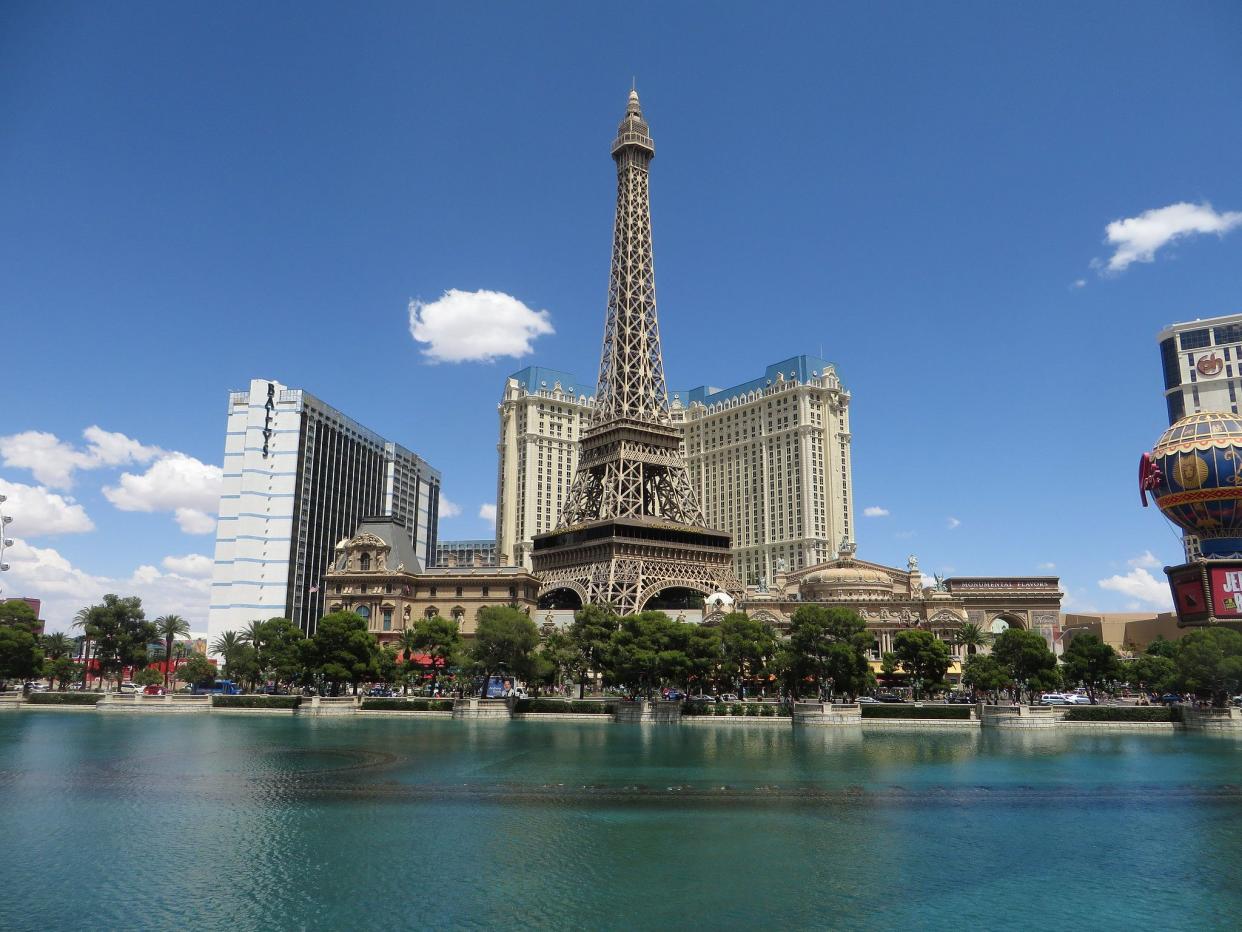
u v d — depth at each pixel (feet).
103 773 299.38
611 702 515.09
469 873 184.75
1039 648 531.50
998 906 168.25
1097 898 172.96
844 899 171.12
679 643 530.68
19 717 526.16
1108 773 315.37
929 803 258.98
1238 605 580.30
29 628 620.90
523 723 501.15
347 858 195.52
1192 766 334.03
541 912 162.50
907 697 638.12
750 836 218.79
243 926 154.20
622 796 264.72
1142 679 604.49
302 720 510.17
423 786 277.64
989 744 407.85
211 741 393.50
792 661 520.83
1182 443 611.88
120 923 155.02
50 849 200.75
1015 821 237.25
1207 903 170.50
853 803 257.96
